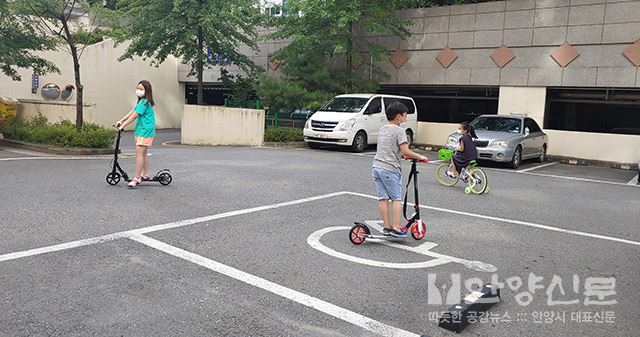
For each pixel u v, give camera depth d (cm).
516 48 1841
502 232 720
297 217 757
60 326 396
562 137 1775
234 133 1986
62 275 495
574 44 1723
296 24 2017
